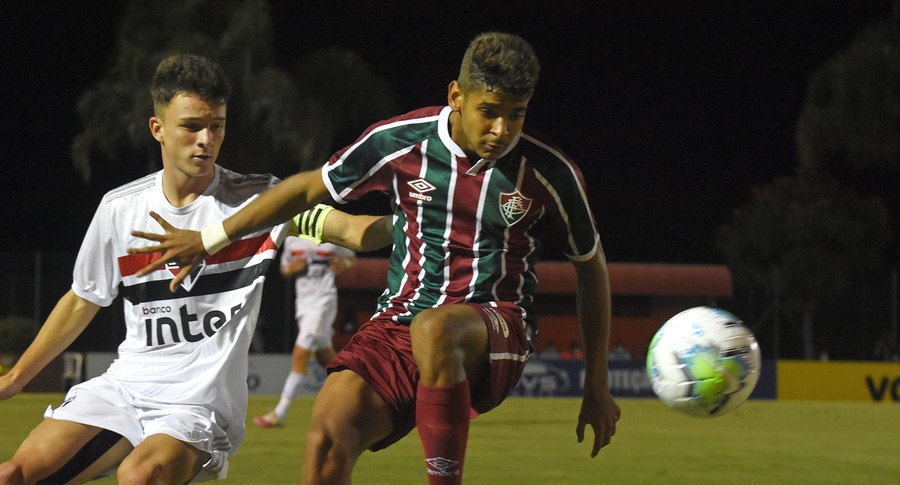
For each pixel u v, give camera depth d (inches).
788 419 1175.0
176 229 348.2
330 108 2400.3
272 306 1879.9
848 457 791.7
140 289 373.4
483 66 321.7
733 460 754.8
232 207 378.0
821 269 2578.7
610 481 634.2
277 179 389.1
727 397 389.4
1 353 1711.4
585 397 384.8
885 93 2532.0
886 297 2060.8
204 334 368.8
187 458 342.3
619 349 2133.4
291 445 778.8
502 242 354.9
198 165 362.0
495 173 347.6
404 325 361.4
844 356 2060.8
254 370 1649.9
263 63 2290.8
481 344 339.9
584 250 365.4
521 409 1241.4
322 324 948.0
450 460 329.1
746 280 2143.2
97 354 1637.6
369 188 363.9
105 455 361.4
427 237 358.6
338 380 349.4
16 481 343.0
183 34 2250.2
